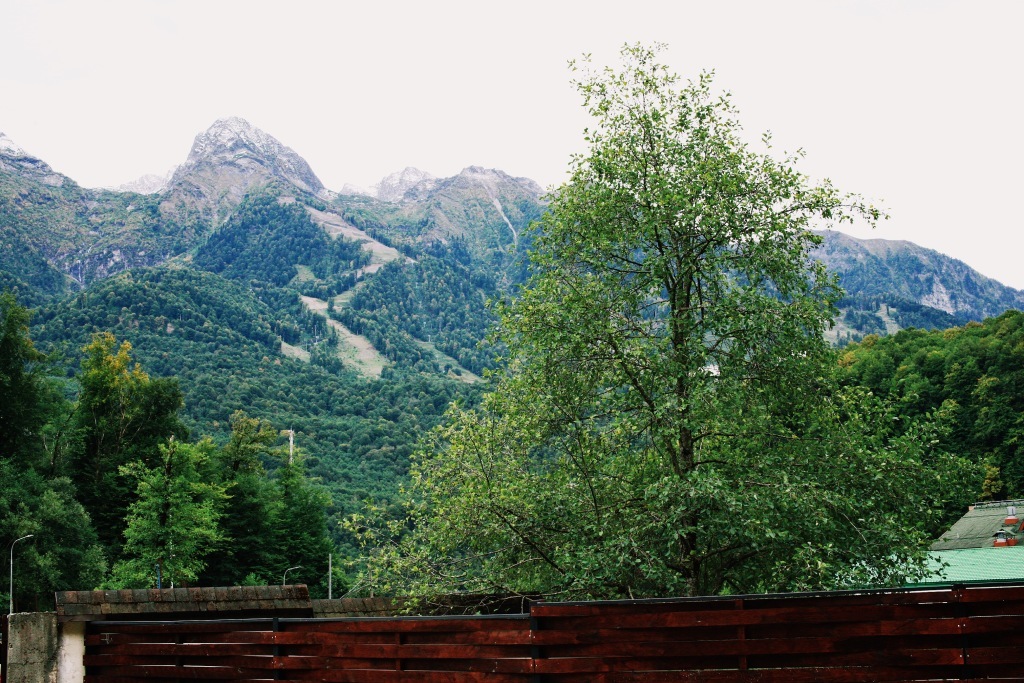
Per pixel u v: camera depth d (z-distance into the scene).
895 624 6.37
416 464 15.66
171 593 10.25
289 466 74.06
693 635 6.74
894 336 81.00
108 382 62.12
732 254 14.22
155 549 49.16
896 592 6.45
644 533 13.09
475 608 14.45
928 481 13.38
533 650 6.95
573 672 6.83
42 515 45.28
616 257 14.59
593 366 14.22
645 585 13.07
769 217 13.77
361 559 14.97
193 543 50.66
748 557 13.61
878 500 13.17
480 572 14.42
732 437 14.04
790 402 14.30
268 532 67.62
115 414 62.72
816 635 6.55
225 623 8.55
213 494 56.78
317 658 7.93
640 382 14.15
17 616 9.32
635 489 14.41
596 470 14.23
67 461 57.06
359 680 7.67
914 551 12.55
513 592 14.27
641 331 14.27
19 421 51.53
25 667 9.27
